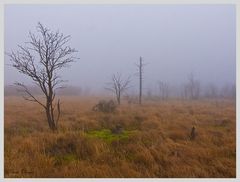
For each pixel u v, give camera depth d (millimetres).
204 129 13633
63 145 10172
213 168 8836
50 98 13219
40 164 8656
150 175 8422
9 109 23359
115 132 12836
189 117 18062
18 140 10719
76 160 9180
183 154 9711
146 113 19672
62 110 22250
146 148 9797
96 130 13852
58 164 9016
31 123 14867
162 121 15961
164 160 9203
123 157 9305
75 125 14328
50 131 12422
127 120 16172
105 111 20859
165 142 10797
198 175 8500
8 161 8789
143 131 12695
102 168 8500
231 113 21812
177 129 13695
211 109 25344
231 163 9156
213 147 10586
